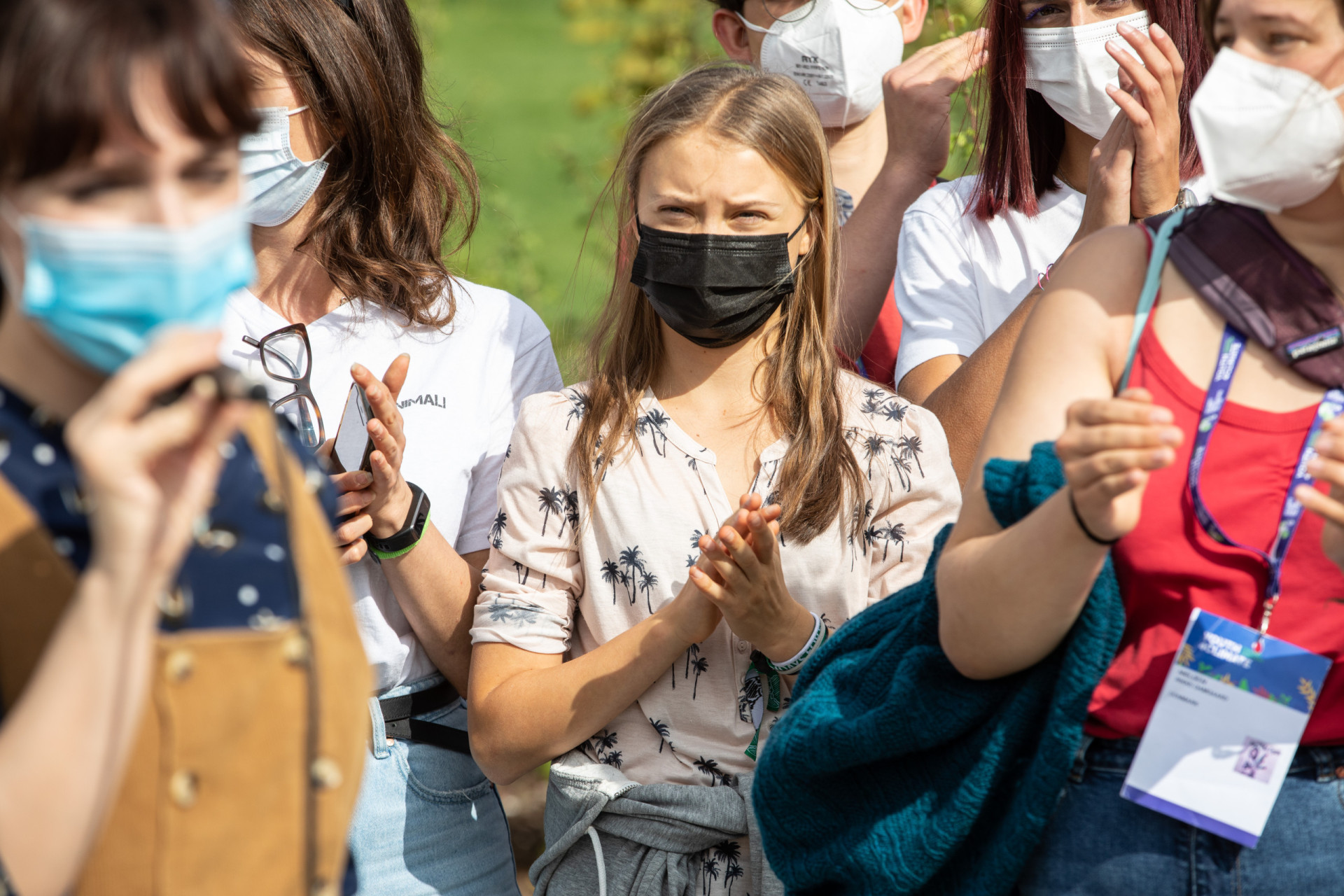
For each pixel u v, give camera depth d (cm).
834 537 463
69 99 224
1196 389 316
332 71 489
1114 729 324
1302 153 288
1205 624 312
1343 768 317
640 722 457
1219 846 317
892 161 654
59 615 246
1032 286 591
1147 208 512
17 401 252
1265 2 288
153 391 223
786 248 471
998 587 310
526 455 488
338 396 503
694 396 491
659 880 434
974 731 342
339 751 288
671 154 469
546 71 3344
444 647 496
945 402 538
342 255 511
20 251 243
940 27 837
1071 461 286
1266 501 311
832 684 372
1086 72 559
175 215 238
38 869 229
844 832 361
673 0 1228
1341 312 310
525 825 950
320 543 300
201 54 236
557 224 2270
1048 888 331
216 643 263
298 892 276
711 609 441
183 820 259
